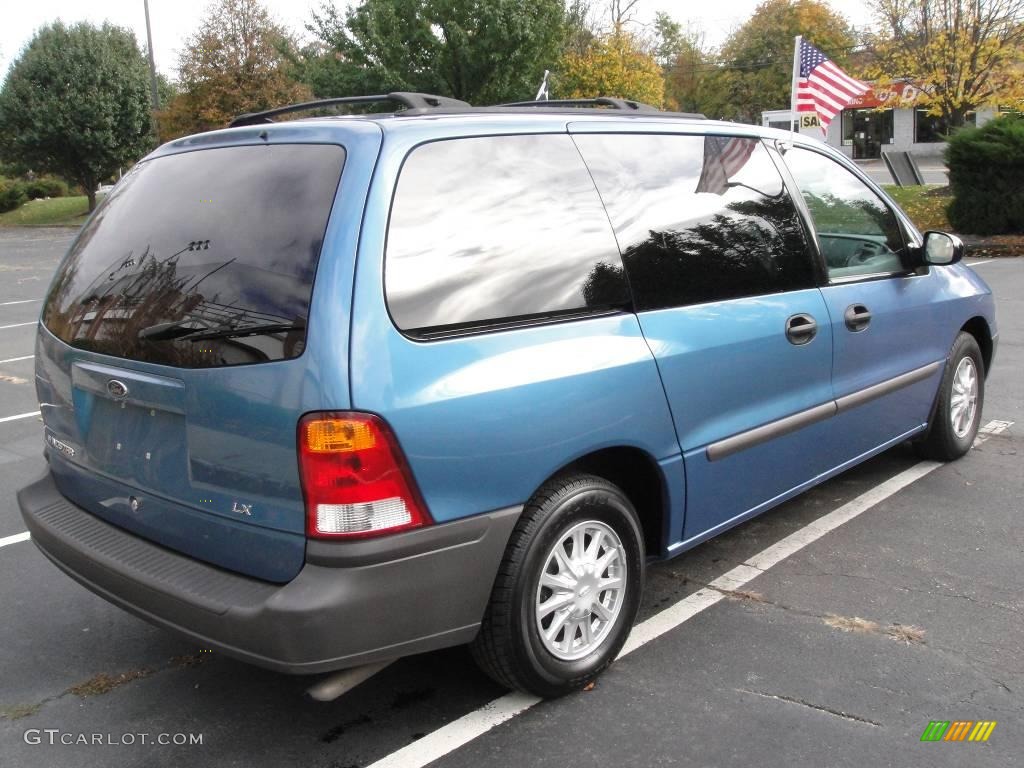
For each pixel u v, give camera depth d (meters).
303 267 2.60
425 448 2.61
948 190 21.77
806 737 2.91
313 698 2.97
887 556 4.23
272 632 2.52
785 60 56.53
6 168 41.09
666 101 49.22
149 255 2.99
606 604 3.23
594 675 3.20
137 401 2.90
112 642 3.70
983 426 6.14
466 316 2.77
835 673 3.28
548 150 3.15
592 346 3.04
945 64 21.31
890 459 5.52
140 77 39.59
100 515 3.21
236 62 30.16
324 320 2.52
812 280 4.04
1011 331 9.21
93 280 3.17
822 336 4.00
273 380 2.56
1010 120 17.44
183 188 3.05
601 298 3.13
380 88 25.41
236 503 2.69
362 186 2.65
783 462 3.92
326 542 2.53
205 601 2.66
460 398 2.68
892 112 45.47
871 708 3.06
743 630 3.60
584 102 3.82
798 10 56.38
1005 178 16.97
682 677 3.27
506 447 2.78
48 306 3.42
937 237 4.64
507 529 2.82
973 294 5.25
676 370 3.30
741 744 2.89
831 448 4.23
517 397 2.80
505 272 2.89
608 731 2.97
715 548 4.37
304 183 2.73
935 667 3.30
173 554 2.92
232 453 2.67
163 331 2.77
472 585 2.77
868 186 4.63
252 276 2.69
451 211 2.82
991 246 16.39
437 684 3.28
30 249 26.89
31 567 4.45
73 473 3.29
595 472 3.35
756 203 3.84
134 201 3.22
